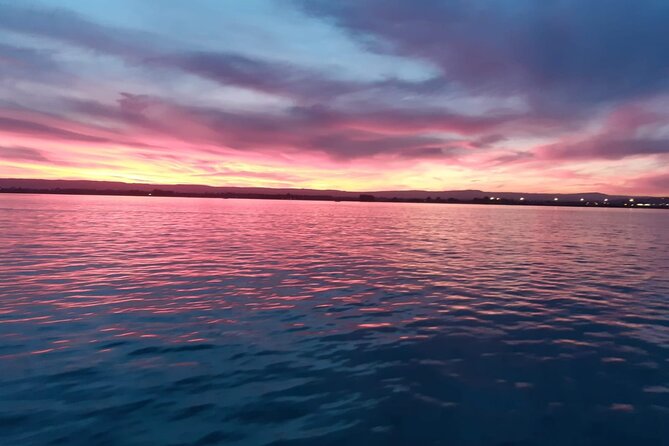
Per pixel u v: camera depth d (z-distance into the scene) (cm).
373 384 640
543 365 716
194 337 833
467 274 1581
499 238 3191
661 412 562
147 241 2548
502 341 835
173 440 488
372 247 2428
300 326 916
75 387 611
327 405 575
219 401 580
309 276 1491
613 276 1586
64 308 1009
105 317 946
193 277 1428
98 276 1417
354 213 8338
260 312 1018
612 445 490
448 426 525
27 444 474
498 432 514
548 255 2202
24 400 571
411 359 739
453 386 636
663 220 7800
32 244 2284
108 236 2802
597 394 612
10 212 5703
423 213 8988
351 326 923
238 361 720
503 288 1336
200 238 2820
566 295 1248
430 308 1080
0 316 936
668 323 967
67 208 7394
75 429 505
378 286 1338
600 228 4784
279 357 742
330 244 2564
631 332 900
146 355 737
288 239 2847
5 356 716
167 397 589
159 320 934
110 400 577
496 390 623
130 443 481
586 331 905
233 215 6431
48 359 707
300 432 508
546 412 561
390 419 539
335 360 732
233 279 1408
